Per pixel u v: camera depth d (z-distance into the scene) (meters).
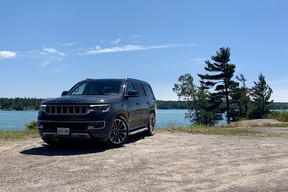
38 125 7.98
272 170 5.70
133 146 8.51
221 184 4.78
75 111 7.59
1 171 5.55
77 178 5.09
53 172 5.48
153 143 9.15
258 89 71.12
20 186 4.64
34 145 8.65
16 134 10.82
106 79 9.70
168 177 5.17
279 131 14.09
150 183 4.82
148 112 10.61
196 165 6.09
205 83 54.78
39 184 4.75
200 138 10.68
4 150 7.79
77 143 8.99
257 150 7.95
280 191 4.42
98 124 7.64
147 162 6.34
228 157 6.94
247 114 65.81
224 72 53.62
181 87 64.50
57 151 7.65
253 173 5.47
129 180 4.98
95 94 8.95
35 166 5.96
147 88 11.12
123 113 8.57
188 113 63.69
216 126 19.02
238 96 53.62
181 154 7.27
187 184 4.77
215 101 54.34
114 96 8.62
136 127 9.72
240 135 12.12
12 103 131.62
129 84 9.69
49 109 7.79
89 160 6.52
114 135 8.27
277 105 87.38
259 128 16.14
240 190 4.47
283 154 7.37
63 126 7.63
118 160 6.52
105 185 4.70
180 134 12.16
